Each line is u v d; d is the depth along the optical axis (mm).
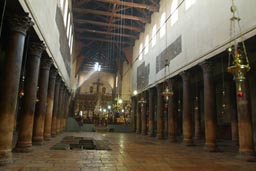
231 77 19047
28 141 10922
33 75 11289
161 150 13477
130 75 40000
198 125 24047
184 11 19109
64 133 27781
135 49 37469
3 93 8133
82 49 45156
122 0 29594
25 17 8633
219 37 13695
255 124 17141
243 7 11844
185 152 12859
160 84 24438
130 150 12875
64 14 20250
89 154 10648
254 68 15328
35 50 11336
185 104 17875
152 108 27484
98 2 30078
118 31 38094
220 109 22609
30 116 11078
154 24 27984
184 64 18438
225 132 21844
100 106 46188
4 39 10805
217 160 10148
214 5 14492
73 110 44219
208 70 14828
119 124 39125
